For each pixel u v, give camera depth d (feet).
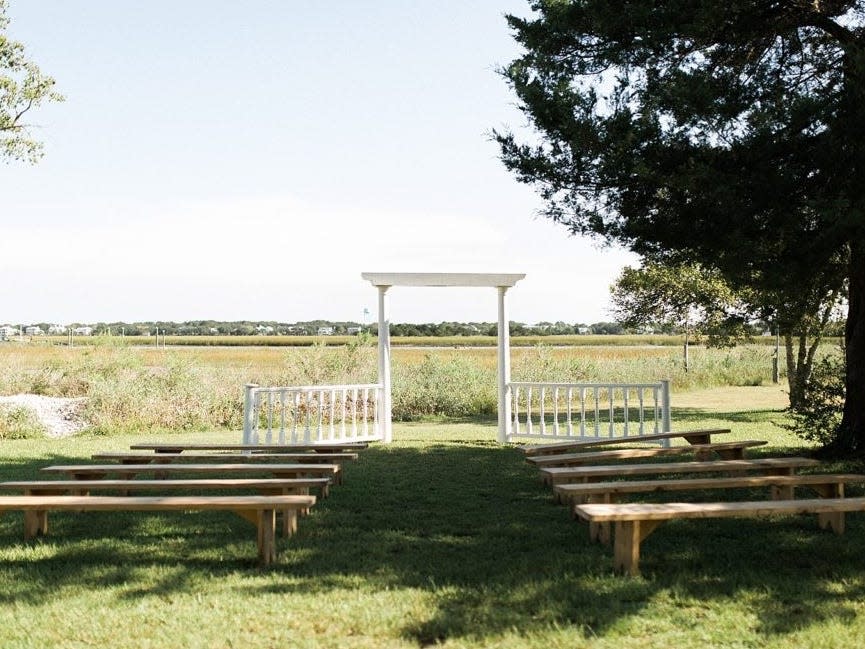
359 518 24.26
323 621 14.75
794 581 16.83
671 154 27.45
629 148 27.50
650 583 16.67
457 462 37.40
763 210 27.12
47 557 19.57
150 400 55.77
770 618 14.58
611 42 31.24
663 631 14.12
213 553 19.79
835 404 35.37
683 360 100.42
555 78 30.27
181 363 64.95
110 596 16.26
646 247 29.73
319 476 27.71
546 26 32.42
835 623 14.26
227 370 69.62
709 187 26.13
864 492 27.25
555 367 83.61
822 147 25.72
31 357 82.48
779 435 46.42
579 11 30.83
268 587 16.85
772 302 39.42
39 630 14.39
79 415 54.75
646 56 29.89
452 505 26.40
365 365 70.85
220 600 15.94
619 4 30.32
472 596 15.96
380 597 15.98
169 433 53.26
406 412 65.87
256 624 14.62
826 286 36.06
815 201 24.71
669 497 27.73
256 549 20.07
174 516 24.73
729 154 27.17
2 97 64.54
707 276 60.59
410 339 222.07
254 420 42.70
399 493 28.76
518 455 40.01
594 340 246.27
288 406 60.80
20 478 32.07
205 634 14.17
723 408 68.85
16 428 49.62
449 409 67.77
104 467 25.93
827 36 31.99
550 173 28.99
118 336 79.77
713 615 14.80
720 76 29.45
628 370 89.76
